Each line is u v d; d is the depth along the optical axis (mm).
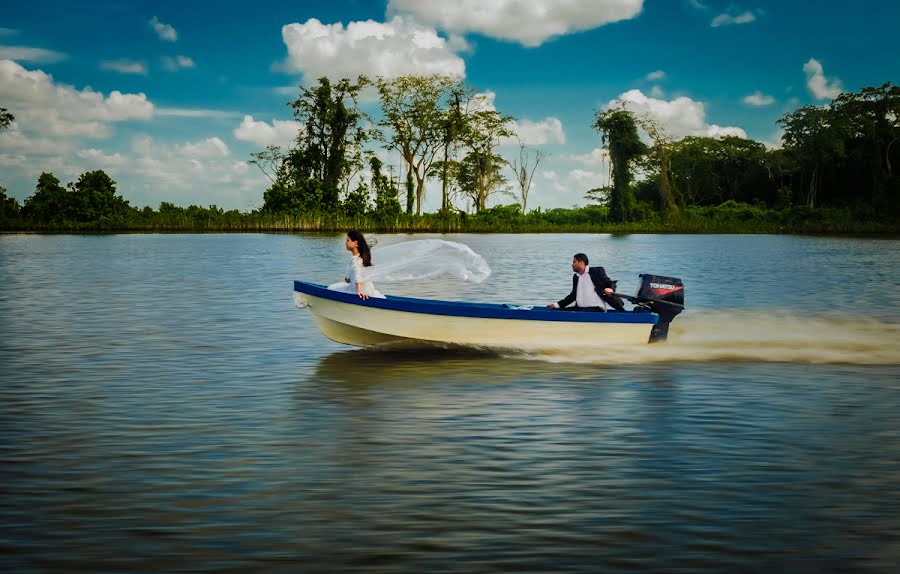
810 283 24406
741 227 82250
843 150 89000
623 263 33875
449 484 6293
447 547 5145
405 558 4992
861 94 90875
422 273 12922
